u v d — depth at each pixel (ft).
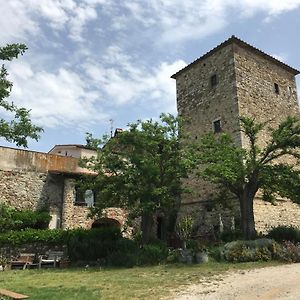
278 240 55.31
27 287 34.06
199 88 81.51
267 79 79.30
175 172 56.54
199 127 78.79
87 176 62.80
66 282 36.88
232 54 74.64
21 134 32.55
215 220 69.31
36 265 54.75
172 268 44.01
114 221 76.07
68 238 60.18
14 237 57.47
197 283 32.91
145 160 55.26
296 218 72.18
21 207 68.80
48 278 40.65
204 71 81.20
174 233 70.38
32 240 58.75
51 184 73.00
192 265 45.50
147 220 57.41
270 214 67.62
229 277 35.37
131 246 54.80
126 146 58.34
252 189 55.93
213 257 49.78
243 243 49.16
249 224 54.49
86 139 59.31
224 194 64.85
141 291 30.19
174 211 67.51
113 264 51.57
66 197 72.08
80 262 55.01
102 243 57.41
